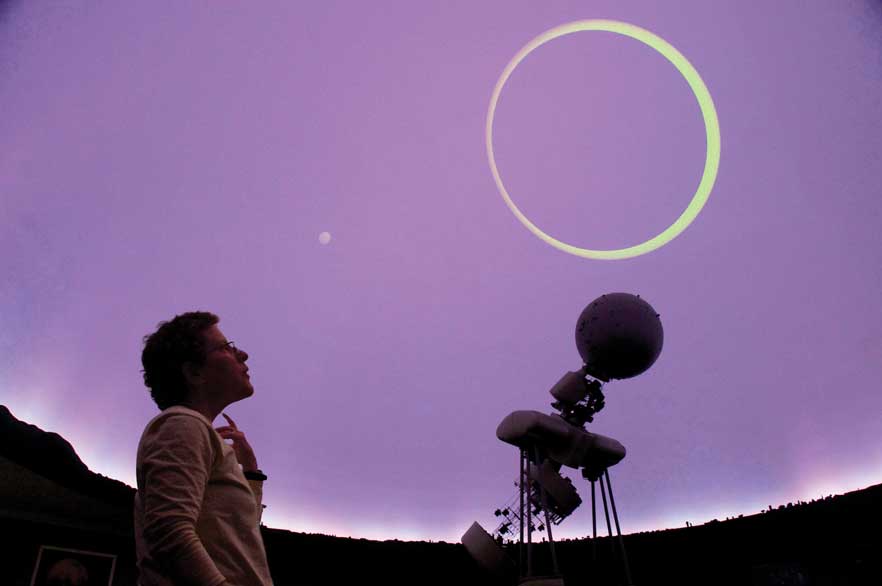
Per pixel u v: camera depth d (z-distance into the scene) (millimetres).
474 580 6312
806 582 5336
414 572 6312
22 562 5012
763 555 5598
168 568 1060
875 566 5012
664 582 5879
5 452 4422
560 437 2984
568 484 3201
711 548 5844
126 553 5738
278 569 6035
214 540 1205
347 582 6172
